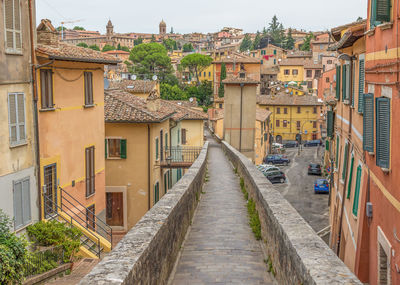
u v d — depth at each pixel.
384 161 8.83
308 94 95.25
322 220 34.19
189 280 9.21
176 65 138.62
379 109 9.20
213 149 48.34
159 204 10.27
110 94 27.17
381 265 9.31
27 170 14.25
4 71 13.06
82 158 18.44
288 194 45.56
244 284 8.96
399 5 8.07
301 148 82.25
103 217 20.81
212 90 106.69
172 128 34.28
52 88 15.80
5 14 13.08
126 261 5.91
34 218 14.61
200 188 19.86
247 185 18.83
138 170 25.34
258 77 106.75
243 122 50.12
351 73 15.30
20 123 13.89
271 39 165.00
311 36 146.88
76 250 14.52
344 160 16.89
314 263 5.65
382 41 9.38
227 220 14.74
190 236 12.73
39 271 12.55
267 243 10.47
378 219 9.54
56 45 16.38
